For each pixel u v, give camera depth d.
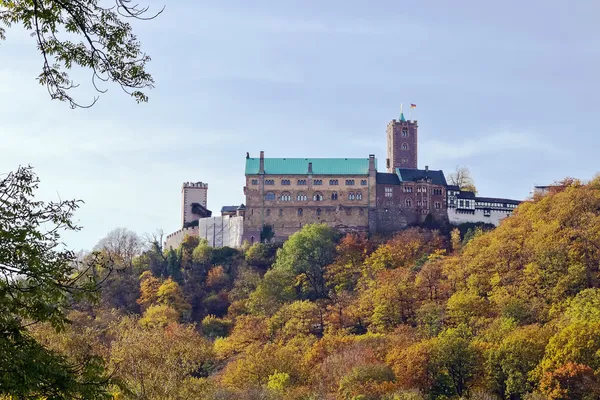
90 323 157.38
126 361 82.00
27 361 38.22
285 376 163.12
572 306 191.50
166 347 89.50
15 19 41.44
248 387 149.50
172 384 83.00
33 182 41.78
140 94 42.81
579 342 152.62
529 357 157.00
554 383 145.38
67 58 41.56
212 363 190.12
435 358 163.12
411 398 141.75
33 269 39.62
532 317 198.50
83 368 41.28
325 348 189.88
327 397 150.38
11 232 39.56
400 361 165.38
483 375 160.88
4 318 39.16
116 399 70.19
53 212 41.59
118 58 41.91
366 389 148.88
